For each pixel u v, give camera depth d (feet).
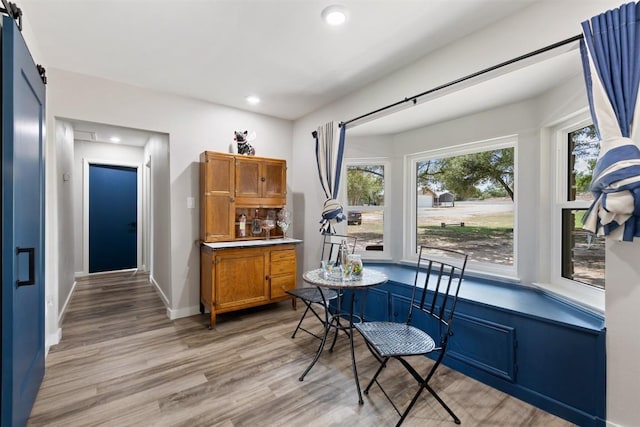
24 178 4.81
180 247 10.75
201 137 11.12
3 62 4.17
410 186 11.30
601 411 5.11
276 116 12.91
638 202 4.42
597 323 5.49
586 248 6.76
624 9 4.60
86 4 5.94
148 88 10.06
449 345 7.50
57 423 5.38
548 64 5.95
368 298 9.75
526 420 5.56
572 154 7.25
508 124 8.33
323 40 7.23
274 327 9.87
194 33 6.97
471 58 6.93
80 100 8.99
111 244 17.47
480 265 9.30
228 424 5.41
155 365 7.41
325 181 10.99
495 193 9.08
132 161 17.79
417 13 6.22
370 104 9.59
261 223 12.15
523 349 6.16
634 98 4.55
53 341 8.47
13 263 4.24
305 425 5.40
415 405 5.98
